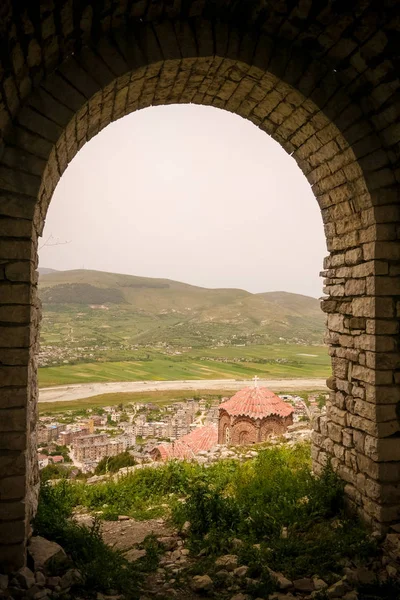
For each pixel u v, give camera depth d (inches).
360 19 184.2
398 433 210.7
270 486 264.7
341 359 245.1
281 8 190.2
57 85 183.0
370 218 214.5
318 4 184.1
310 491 247.9
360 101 212.8
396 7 173.0
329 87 210.7
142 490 308.2
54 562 178.9
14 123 177.5
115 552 204.1
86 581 170.7
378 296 211.3
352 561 190.1
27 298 176.1
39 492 235.9
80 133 218.5
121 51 191.5
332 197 246.7
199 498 243.4
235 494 273.9
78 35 179.3
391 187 213.0
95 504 295.7
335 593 166.9
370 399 214.2
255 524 222.2
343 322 241.1
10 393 172.9
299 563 187.6
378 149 212.8
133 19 191.0
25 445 173.9
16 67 155.9
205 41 199.6
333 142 221.9
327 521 227.0
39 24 153.2
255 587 170.4
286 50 207.5
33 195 177.9
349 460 234.1
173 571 189.5
